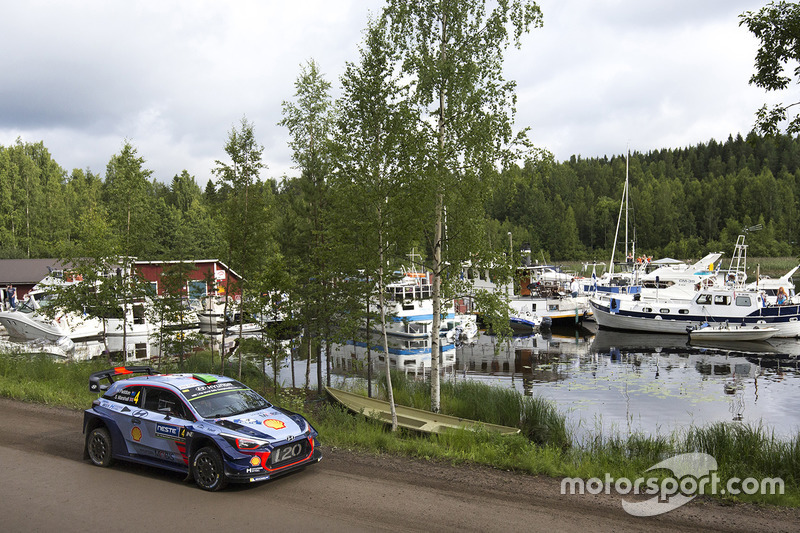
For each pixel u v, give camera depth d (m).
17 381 17.14
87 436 9.77
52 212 71.94
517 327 43.62
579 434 15.76
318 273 18.91
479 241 15.56
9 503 7.73
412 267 22.09
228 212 17.59
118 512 7.41
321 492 8.17
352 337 18.22
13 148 78.31
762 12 9.54
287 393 18.64
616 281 57.84
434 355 16.17
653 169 181.75
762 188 132.88
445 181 14.34
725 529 6.92
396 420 13.55
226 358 23.84
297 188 20.09
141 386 9.48
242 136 17.30
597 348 35.38
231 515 7.29
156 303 20.22
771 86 9.62
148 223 20.91
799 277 79.06
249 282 18.20
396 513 7.35
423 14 15.47
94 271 19.98
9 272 47.09
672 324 40.97
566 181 167.12
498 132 14.89
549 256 125.75
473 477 8.98
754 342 37.25
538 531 6.78
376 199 13.41
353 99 13.71
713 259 55.22
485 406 16.69
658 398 21.06
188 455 8.43
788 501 7.98
